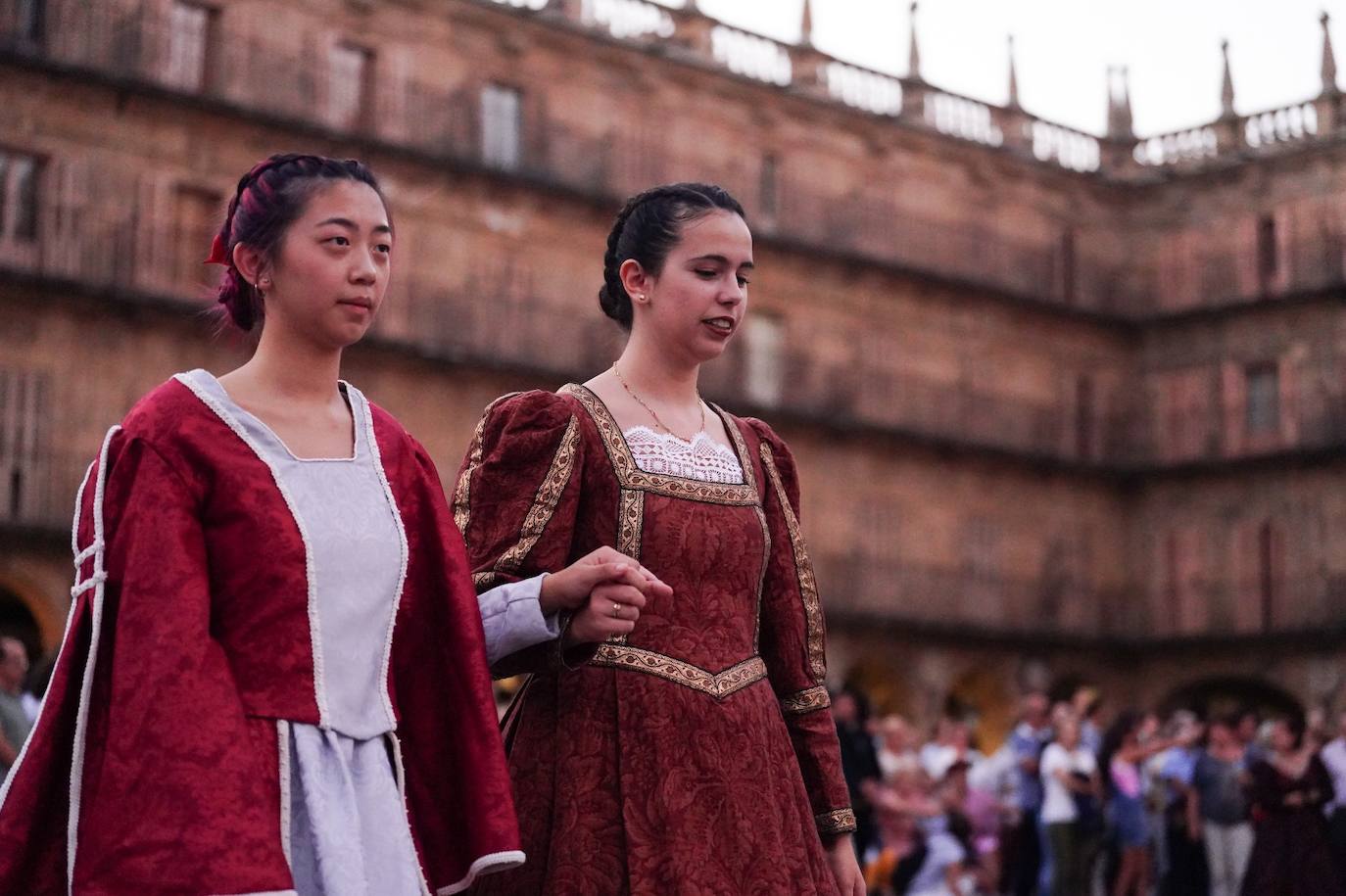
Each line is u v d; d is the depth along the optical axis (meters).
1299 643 42.06
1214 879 16.61
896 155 43.03
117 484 3.25
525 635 3.71
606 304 4.43
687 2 40.09
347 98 35.09
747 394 40.25
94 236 31.41
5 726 9.77
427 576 3.58
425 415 34.88
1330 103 43.91
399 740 3.46
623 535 4.01
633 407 4.18
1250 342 44.25
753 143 40.78
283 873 3.01
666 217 4.23
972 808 15.44
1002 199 44.78
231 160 32.94
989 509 43.44
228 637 3.23
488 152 36.84
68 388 30.64
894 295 42.62
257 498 3.28
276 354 3.49
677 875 3.74
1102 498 45.25
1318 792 14.20
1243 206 44.81
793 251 40.84
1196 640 43.41
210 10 33.50
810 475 40.69
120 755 3.03
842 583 40.69
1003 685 42.81
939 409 42.91
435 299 35.28
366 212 3.50
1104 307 46.00
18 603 32.97
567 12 38.38
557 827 3.83
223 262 3.64
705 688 3.91
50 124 31.23
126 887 2.96
